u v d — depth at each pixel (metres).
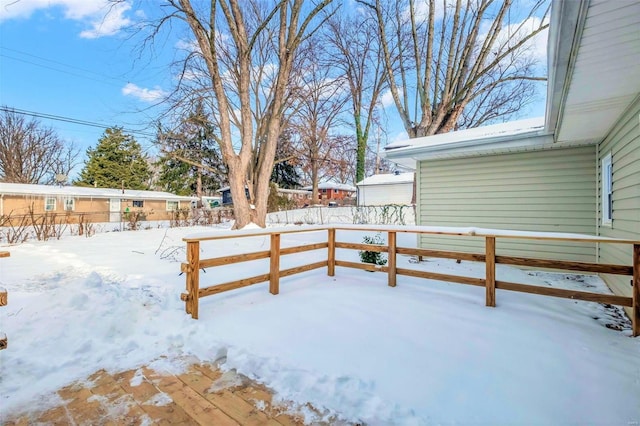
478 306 3.34
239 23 9.32
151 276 4.59
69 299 3.05
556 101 3.10
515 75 12.94
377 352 2.32
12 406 1.73
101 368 2.14
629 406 1.73
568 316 3.08
